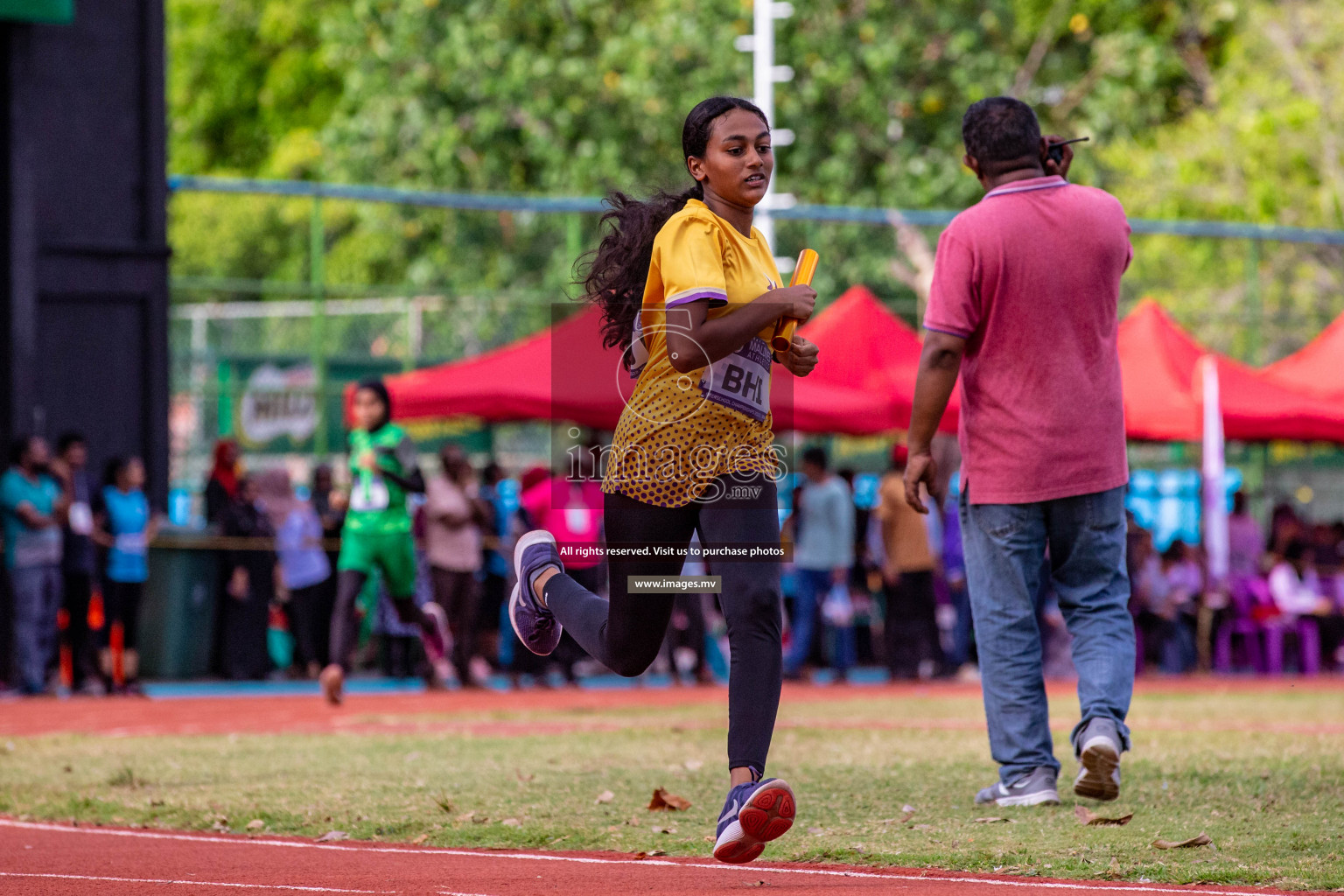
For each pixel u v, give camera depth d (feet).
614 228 52.65
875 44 318.24
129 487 170.19
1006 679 69.00
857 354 204.64
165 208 195.31
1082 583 69.31
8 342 179.52
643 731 110.93
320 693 171.73
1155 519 263.49
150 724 125.49
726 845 48.96
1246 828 60.54
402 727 118.83
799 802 70.38
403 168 342.85
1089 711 66.39
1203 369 210.59
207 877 54.39
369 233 351.67
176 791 77.51
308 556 187.11
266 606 188.96
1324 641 225.15
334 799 72.95
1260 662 224.53
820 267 305.32
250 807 71.20
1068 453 67.97
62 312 187.62
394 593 132.57
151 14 194.29
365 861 57.57
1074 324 67.97
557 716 130.11
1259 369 273.95
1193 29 387.55
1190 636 218.59
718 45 310.65
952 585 201.98
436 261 333.42
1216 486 210.59
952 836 59.88
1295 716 125.59
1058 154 72.08
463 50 325.42
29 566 162.91
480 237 336.70
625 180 311.06
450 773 83.30
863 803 69.62
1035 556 69.41
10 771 88.33
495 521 199.72
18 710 143.33
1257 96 349.20
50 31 188.14
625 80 311.47
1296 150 342.03
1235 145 346.13
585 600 53.83
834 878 52.24
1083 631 68.64
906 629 194.90
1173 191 343.87
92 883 53.36
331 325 257.96
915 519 195.00
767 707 50.55
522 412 196.54
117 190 192.65
